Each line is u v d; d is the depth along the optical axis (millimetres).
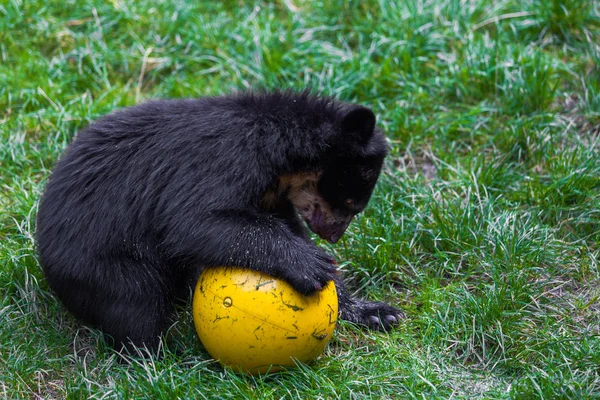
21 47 15953
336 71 15320
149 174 9938
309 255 9383
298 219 11273
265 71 15492
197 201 9562
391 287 11453
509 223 12039
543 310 10664
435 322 10406
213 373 9367
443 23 16188
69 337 10344
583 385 9039
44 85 14891
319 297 9234
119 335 9969
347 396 9141
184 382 9125
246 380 9281
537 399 8891
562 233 12266
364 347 10211
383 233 12125
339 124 10359
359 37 16203
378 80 15344
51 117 14336
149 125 10242
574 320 10492
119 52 15938
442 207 12461
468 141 14320
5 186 12906
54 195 10258
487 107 14719
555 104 14789
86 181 10102
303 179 10523
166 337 10086
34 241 11523
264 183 9883
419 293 11188
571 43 16016
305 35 16312
